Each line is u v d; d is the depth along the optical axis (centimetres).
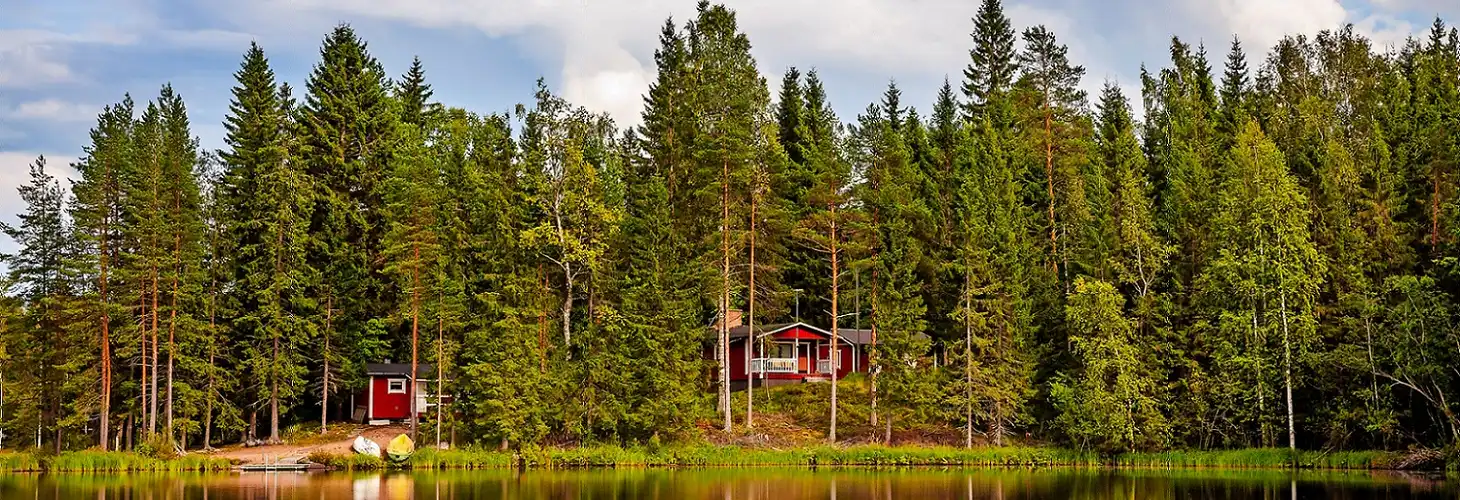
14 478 5306
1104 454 5881
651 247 6306
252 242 6644
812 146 7775
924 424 6328
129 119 8169
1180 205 6506
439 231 6606
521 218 6894
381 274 7188
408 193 6612
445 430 6250
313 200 7019
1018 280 6266
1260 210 5753
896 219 6278
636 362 6112
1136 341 5938
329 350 6544
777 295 6531
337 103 7706
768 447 6169
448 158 7381
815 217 6359
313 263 6862
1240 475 5322
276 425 6328
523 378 5938
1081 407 5797
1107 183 6744
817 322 7831
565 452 5919
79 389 5912
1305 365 5706
